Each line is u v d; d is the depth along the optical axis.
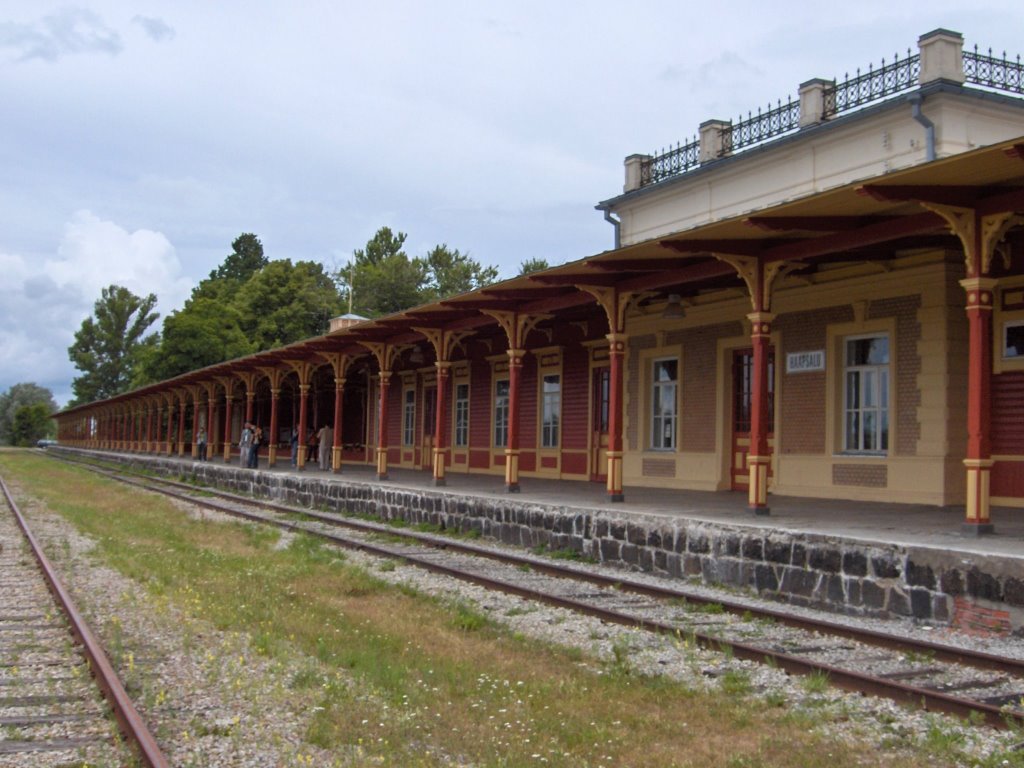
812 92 17.81
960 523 11.02
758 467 12.18
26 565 12.62
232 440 51.59
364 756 5.11
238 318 59.06
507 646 7.85
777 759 5.21
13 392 131.38
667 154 21.72
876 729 5.74
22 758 5.10
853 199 9.86
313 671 6.78
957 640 8.00
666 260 13.69
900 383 14.13
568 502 14.55
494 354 25.73
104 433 67.69
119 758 5.09
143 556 12.79
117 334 97.25
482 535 15.65
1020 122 16.50
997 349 13.15
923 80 15.85
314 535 16.20
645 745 5.46
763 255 12.32
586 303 16.05
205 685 6.48
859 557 9.26
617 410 14.91
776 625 8.77
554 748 5.32
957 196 9.58
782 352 16.23
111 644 7.59
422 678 6.73
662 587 10.53
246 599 9.61
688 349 18.55
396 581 11.37
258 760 5.09
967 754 5.29
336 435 25.91
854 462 14.82
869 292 14.59
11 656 7.41
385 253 78.88
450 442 28.14
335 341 24.02
